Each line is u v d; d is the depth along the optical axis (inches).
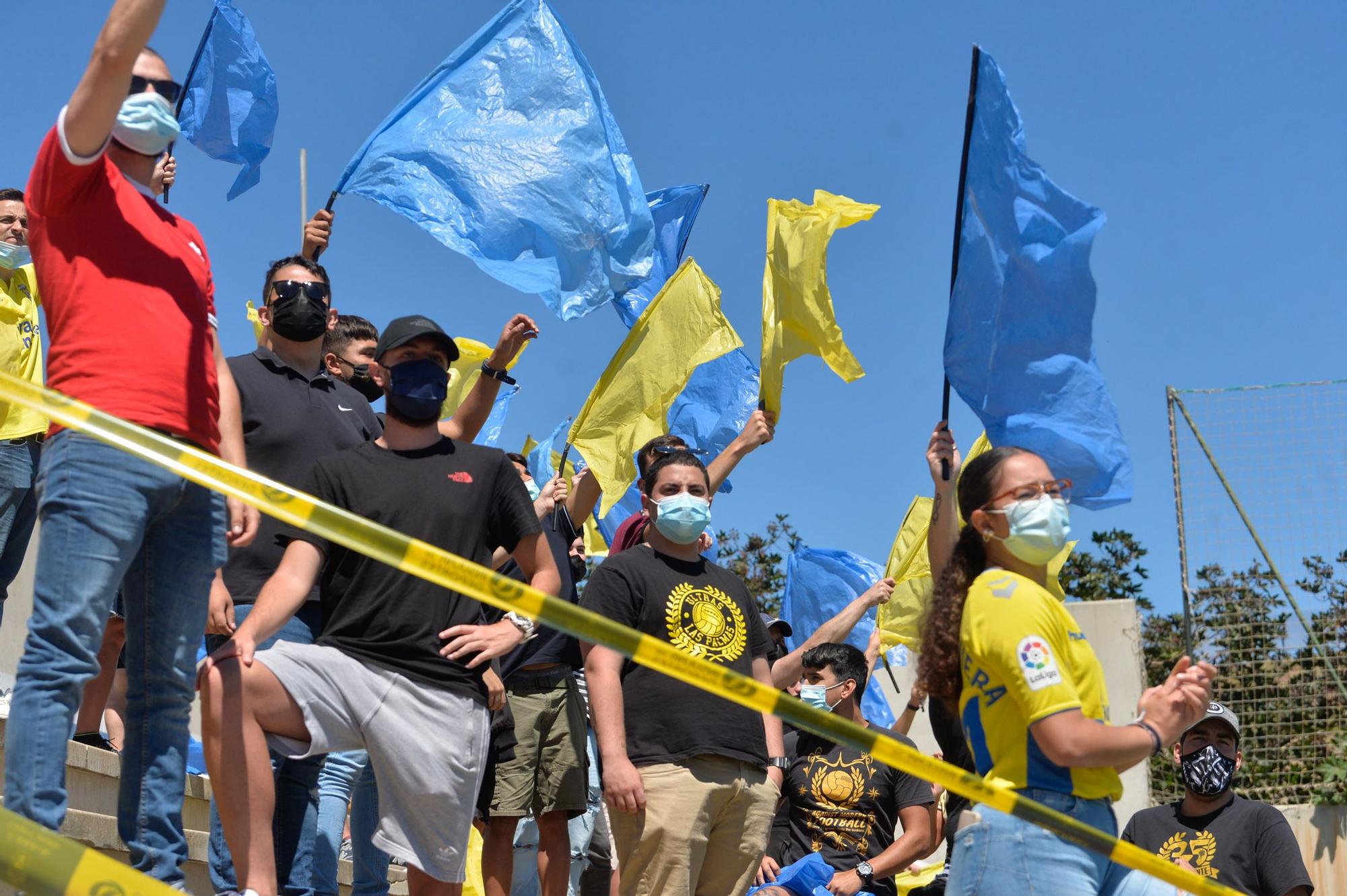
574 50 533.0
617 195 525.0
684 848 414.0
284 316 441.4
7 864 241.3
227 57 522.3
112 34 298.7
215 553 332.5
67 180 313.6
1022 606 294.0
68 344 316.2
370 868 429.4
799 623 735.7
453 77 527.2
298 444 437.1
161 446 274.8
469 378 655.1
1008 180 427.5
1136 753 286.0
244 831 329.4
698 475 457.4
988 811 298.4
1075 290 418.9
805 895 488.1
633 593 438.6
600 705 425.7
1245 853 505.7
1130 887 303.1
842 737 286.2
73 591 299.3
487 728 373.7
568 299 516.1
